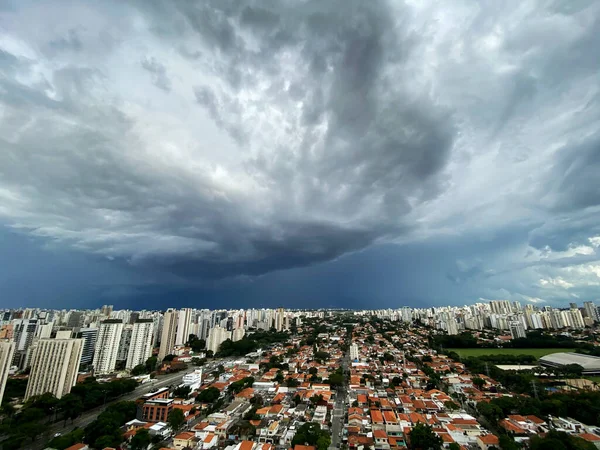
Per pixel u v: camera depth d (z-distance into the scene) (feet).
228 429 350.43
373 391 477.77
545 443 282.56
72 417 378.32
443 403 415.85
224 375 573.74
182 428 361.71
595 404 384.47
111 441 299.99
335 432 352.69
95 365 613.93
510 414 379.14
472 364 634.02
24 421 347.36
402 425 347.15
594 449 283.18
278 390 488.44
